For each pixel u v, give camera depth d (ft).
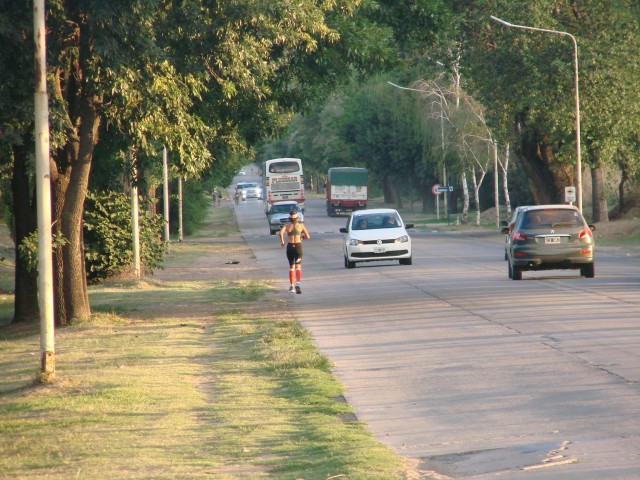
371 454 99.09
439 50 640.99
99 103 242.99
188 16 222.89
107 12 204.54
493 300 262.47
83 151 247.50
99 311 272.31
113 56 212.02
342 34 284.61
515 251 325.62
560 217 327.26
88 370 167.63
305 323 232.12
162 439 111.24
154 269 470.80
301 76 296.92
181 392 142.82
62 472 96.02
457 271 382.42
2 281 447.83
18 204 270.26
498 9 597.52
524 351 170.81
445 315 232.32
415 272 384.47
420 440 107.86
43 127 161.17
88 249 357.20
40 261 159.63
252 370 163.43
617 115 592.60
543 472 90.74
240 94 284.00
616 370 147.33
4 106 208.44
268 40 235.81
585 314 221.66
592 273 330.13
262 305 283.38
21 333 245.24
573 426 110.83
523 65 604.49
